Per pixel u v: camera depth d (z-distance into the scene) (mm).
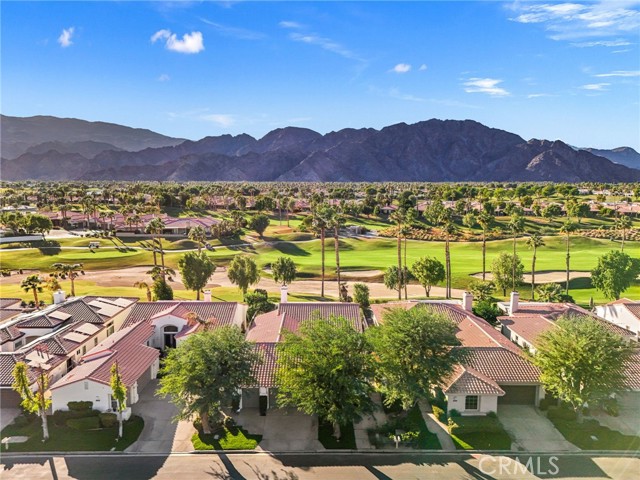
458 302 67125
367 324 57000
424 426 36406
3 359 41719
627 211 163250
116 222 152250
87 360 42000
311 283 91938
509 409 39344
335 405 33562
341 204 181875
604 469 31188
